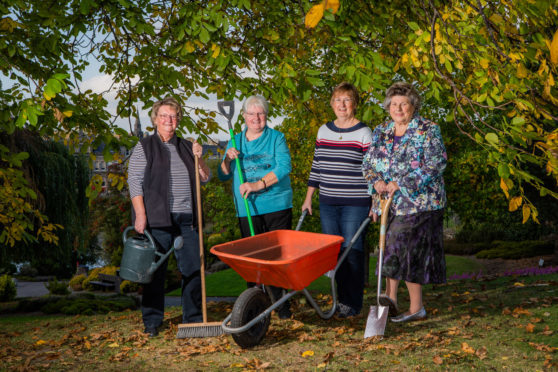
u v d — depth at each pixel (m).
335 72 8.22
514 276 6.63
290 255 3.57
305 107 6.80
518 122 2.98
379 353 2.98
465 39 3.32
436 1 3.95
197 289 3.71
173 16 5.28
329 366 2.80
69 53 5.36
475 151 9.73
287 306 4.04
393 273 3.48
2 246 12.62
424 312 3.71
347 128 3.88
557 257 18.55
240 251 3.29
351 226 3.84
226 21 4.19
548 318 3.62
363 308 4.34
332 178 3.87
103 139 5.12
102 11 4.95
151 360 3.13
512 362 2.71
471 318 3.74
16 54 4.91
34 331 4.41
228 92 5.54
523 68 2.91
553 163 2.86
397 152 3.50
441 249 3.52
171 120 3.65
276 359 3.00
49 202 13.16
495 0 3.26
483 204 11.09
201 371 2.86
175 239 3.45
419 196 3.42
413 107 3.49
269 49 5.67
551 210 11.86
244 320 3.10
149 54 5.39
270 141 3.92
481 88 3.32
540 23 2.84
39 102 4.25
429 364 2.73
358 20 4.46
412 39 3.54
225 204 12.30
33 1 4.89
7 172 5.29
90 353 3.39
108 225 30.77
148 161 3.60
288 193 3.97
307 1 4.29
